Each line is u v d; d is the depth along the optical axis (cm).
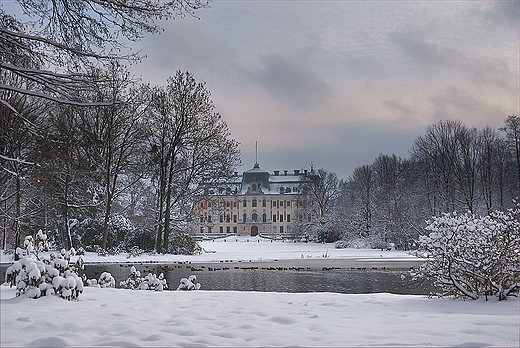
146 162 3341
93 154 2988
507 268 821
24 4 858
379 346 436
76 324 526
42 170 1819
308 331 521
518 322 561
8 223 2958
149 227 3594
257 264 2980
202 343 452
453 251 852
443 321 581
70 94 918
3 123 1677
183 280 1131
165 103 3384
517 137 4703
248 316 628
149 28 894
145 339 473
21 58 924
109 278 1133
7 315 571
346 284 1697
